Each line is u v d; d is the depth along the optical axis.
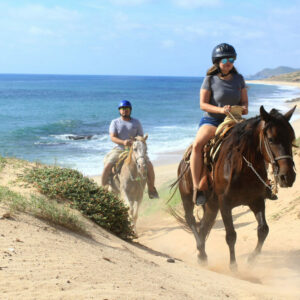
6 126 38.16
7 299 2.90
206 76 6.15
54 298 3.01
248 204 5.73
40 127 37.88
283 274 5.75
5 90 121.50
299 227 7.60
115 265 4.36
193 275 5.03
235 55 5.89
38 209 5.94
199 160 6.06
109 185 9.64
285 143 4.92
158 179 16.73
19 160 10.68
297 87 153.00
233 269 5.74
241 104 6.23
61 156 23.53
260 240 5.56
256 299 4.05
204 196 6.08
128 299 3.20
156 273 4.53
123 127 9.48
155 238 9.16
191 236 8.98
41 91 118.12
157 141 29.16
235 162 5.46
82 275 3.65
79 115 50.72
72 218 5.89
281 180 4.88
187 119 46.03
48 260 3.99
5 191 6.43
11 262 3.75
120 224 7.26
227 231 5.70
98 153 24.84
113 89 139.38
